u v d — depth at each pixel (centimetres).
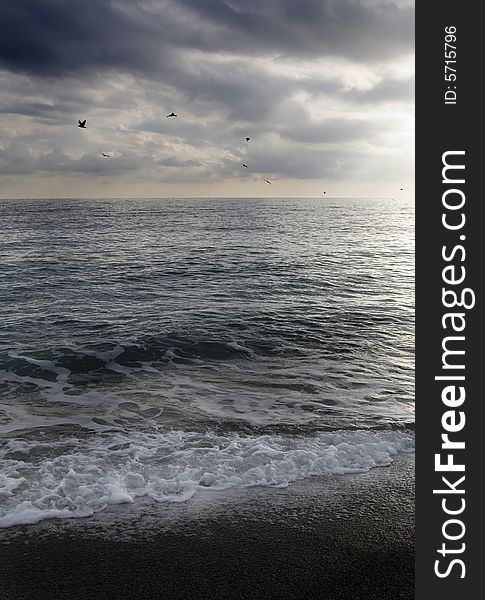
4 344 1317
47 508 595
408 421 875
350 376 1126
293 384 1070
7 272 2475
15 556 516
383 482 679
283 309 1773
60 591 471
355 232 5419
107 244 3828
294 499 632
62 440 784
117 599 463
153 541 545
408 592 484
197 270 2648
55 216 7412
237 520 586
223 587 480
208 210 10594
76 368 1157
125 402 957
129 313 1684
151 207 11800
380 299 1981
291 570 506
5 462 704
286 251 3597
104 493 627
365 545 549
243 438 796
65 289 2092
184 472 683
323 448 766
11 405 937
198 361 1219
